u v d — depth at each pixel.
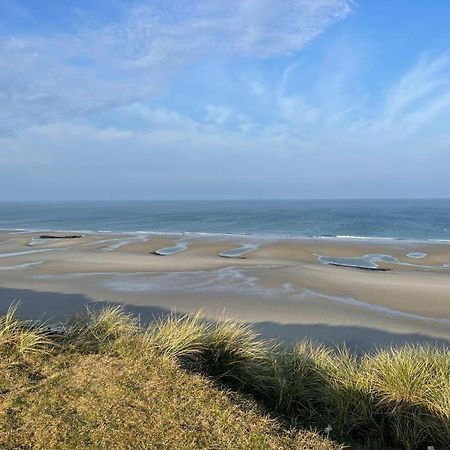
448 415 4.75
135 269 20.36
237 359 6.01
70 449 3.83
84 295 14.80
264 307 13.47
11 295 14.59
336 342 10.40
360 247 29.77
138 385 4.91
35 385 4.72
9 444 3.80
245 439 4.18
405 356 5.86
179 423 4.32
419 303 14.18
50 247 30.19
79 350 5.70
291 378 5.73
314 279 18.02
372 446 4.65
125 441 3.99
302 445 4.23
